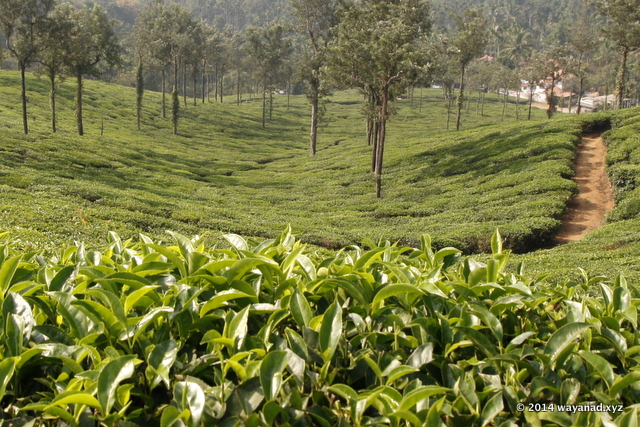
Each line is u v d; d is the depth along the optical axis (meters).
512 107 128.38
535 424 2.79
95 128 63.12
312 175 50.41
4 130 45.50
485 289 3.70
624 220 25.28
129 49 137.00
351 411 2.65
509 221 26.55
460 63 66.81
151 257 4.12
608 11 57.41
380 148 37.53
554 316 4.04
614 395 2.92
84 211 20.38
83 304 3.08
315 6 57.94
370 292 3.69
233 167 57.38
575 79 110.19
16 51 44.69
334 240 22.59
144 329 3.28
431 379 3.04
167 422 2.50
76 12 48.97
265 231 23.45
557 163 35.41
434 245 22.47
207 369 3.12
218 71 123.69
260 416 2.70
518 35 148.25
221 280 3.45
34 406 2.59
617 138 39.19
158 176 43.19
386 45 35.34
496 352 3.19
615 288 3.96
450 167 42.44
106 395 2.56
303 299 3.35
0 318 3.33
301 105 122.12
